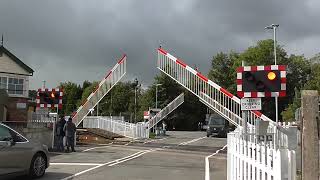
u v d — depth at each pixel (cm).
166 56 2656
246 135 1251
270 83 1273
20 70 4441
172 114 9431
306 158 794
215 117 5044
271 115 7575
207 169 1652
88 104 3484
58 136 2477
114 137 3756
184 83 2566
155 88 9550
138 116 9581
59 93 2628
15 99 4375
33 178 1337
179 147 2969
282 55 8919
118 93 11250
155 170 1596
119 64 3353
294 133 1293
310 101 802
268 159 715
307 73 8881
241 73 1298
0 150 1188
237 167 1072
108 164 1777
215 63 10150
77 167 1662
